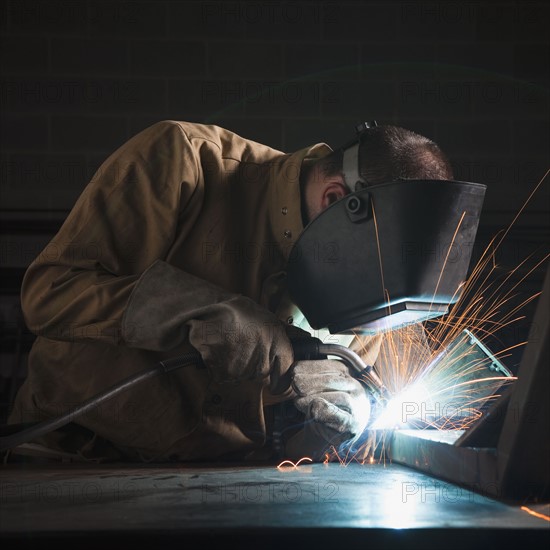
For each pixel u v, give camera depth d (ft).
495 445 5.64
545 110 18.69
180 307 7.06
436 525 4.13
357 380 7.54
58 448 7.82
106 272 7.61
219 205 7.98
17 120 17.97
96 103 18.12
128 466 7.18
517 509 4.72
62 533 4.00
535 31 18.76
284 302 7.98
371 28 18.60
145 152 7.91
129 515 4.48
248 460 7.73
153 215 7.70
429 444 6.27
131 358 7.54
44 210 17.81
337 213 6.72
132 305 7.09
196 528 4.06
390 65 18.58
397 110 18.54
